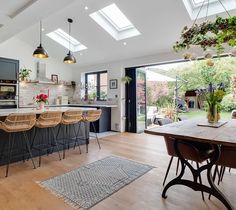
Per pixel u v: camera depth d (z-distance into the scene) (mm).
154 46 4824
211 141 1678
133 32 4676
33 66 6531
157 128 2240
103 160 3283
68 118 3520
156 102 7750
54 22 4707
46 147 3645
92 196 2115
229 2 3328
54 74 7125
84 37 5207
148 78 6957
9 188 2287
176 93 6559
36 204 1950
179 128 2236
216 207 1924
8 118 2646
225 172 2781
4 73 5191
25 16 3330
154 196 2129
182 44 2455
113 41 5043
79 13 4191
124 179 2541
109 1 3672
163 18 3777
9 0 2857
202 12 3545
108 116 6270
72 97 7719
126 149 3994
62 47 6082
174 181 2117
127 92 6148
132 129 6023
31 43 6250
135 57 5641
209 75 5387
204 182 2463
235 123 2662
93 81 7215
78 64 7199
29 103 6375
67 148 4020
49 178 2562
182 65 6512
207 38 2324
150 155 3576
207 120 2928
